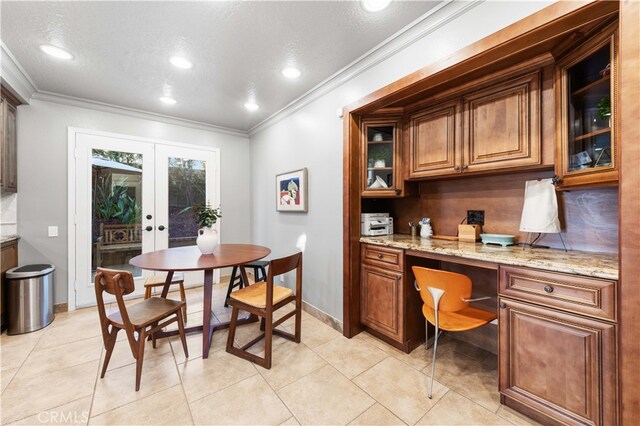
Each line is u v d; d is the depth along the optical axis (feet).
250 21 5.83
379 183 8.07
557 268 4.22
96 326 8.46
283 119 11.12
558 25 4.17
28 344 7.30
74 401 5.16
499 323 4.96
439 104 6.89
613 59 3.96
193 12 5.57
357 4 5.36
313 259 9.44
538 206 5.67
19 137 8.89
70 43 6.55
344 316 7.83
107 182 10.59
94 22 5.82
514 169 5.79
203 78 8.34
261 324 8.04
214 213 8.21
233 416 4.82
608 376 3.78
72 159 9.82
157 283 8.19
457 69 5.43
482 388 5.55
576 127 4.73
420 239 7.54
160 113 11.37
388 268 7.06
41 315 8.27
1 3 5.19
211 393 5.40
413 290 6.97
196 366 6.30
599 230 5.27
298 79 8.43
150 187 11.51
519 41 4.59
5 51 6.81
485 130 6.05
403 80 6.16
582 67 4.69
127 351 6.96
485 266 5.17
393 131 7.80
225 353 6.88
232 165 13.84
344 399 5.24
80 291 10.00
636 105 3.42
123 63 7.46
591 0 3.72
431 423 4.67
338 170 8.27
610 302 3.75
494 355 6.77
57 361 6.47
